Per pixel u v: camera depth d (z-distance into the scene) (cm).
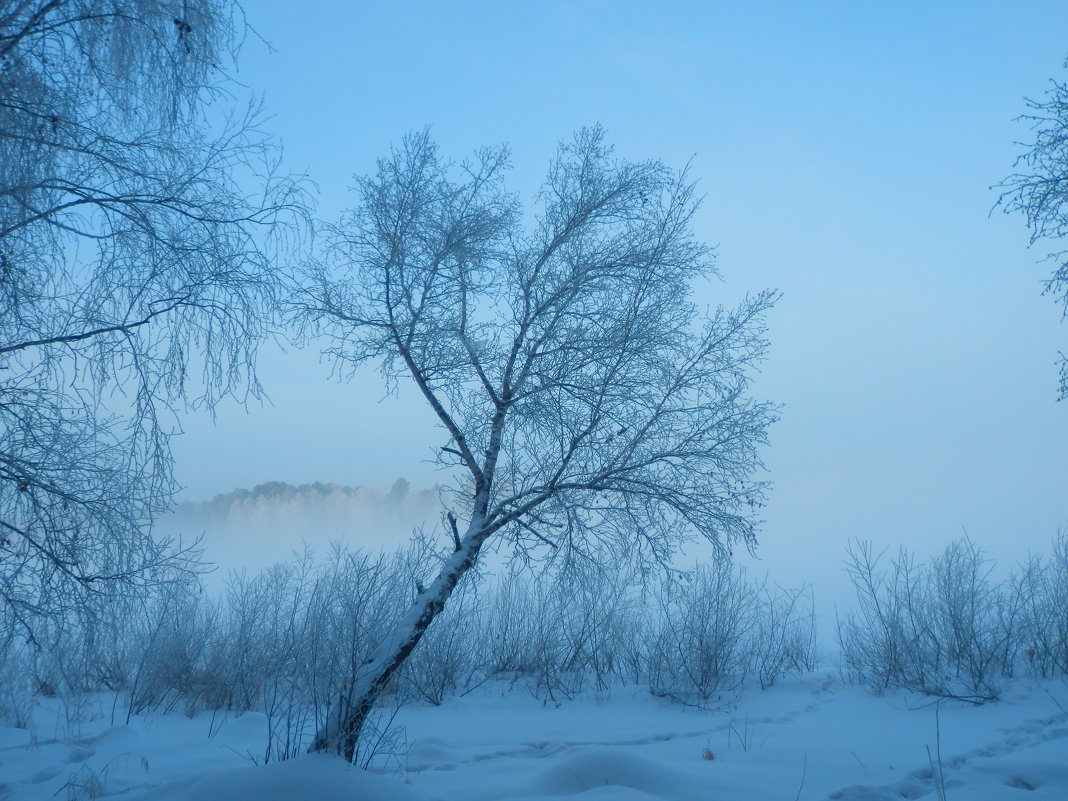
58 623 527
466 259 748
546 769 636
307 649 993
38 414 526
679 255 753
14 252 526
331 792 479
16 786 636
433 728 885
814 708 991
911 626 1089
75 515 535
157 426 555
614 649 1180
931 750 741
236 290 584
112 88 550
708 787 608
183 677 1002
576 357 729
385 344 745
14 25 507
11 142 508
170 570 579
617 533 695
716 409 726
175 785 527
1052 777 632
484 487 700
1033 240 861
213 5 575
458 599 1095
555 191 786
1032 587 1090
